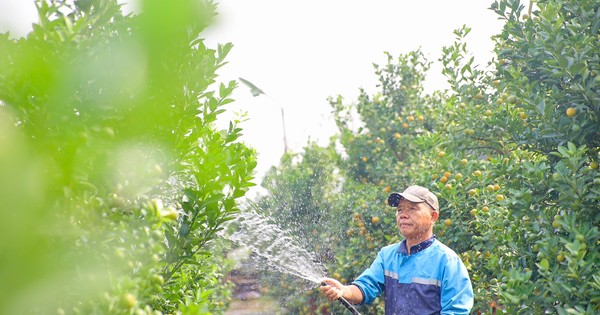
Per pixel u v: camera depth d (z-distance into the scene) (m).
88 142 1.57
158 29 0.93
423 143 6.55
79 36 1.76
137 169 1.83
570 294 3.46
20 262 1.06
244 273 9.28
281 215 9.50
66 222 1.57
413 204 3.94
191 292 3.29
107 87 1.31
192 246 2.77
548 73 4.34
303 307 9.16
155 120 1.30
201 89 2.51
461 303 3.78
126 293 1.76
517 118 4.77
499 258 4.59
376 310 8.11
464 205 5.70
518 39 4.74
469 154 6.80
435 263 3.88
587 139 4.10
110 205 1.87
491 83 6.43
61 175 1.51
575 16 4.31
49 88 1.15
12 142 1.11
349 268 8.26
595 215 3.69
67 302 1.67
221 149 2.83
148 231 2.01
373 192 8.55
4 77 1.60
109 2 2.18
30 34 1.65
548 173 3.92
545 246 3.70
